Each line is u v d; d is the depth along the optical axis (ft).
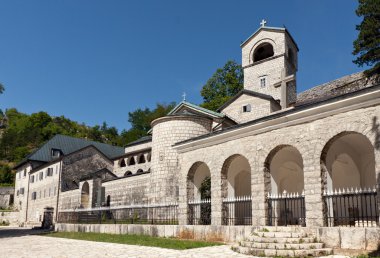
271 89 122.52
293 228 45.01
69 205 147.13
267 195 51.60
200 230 56.65
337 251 38.81
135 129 316.40
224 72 193.98
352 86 104.37
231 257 37.27
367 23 107.96
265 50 133.90
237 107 118.93
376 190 39.34
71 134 388.98
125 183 120.37
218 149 60.13
